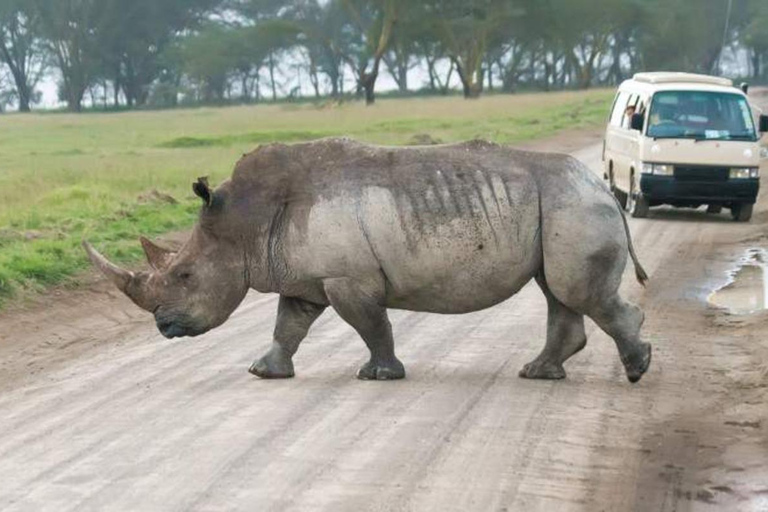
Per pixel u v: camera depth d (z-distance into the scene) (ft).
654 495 43.52
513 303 79.15
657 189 123.03
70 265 91.40
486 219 57.16
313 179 58.23
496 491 43.55
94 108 627.87
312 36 524.52
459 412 53.52
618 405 55.01
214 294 58.80
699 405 55.16
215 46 573.33
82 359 67.05
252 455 47.47
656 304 79.71
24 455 48.34
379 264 57.82
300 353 65.92
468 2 478.18
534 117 304.30
